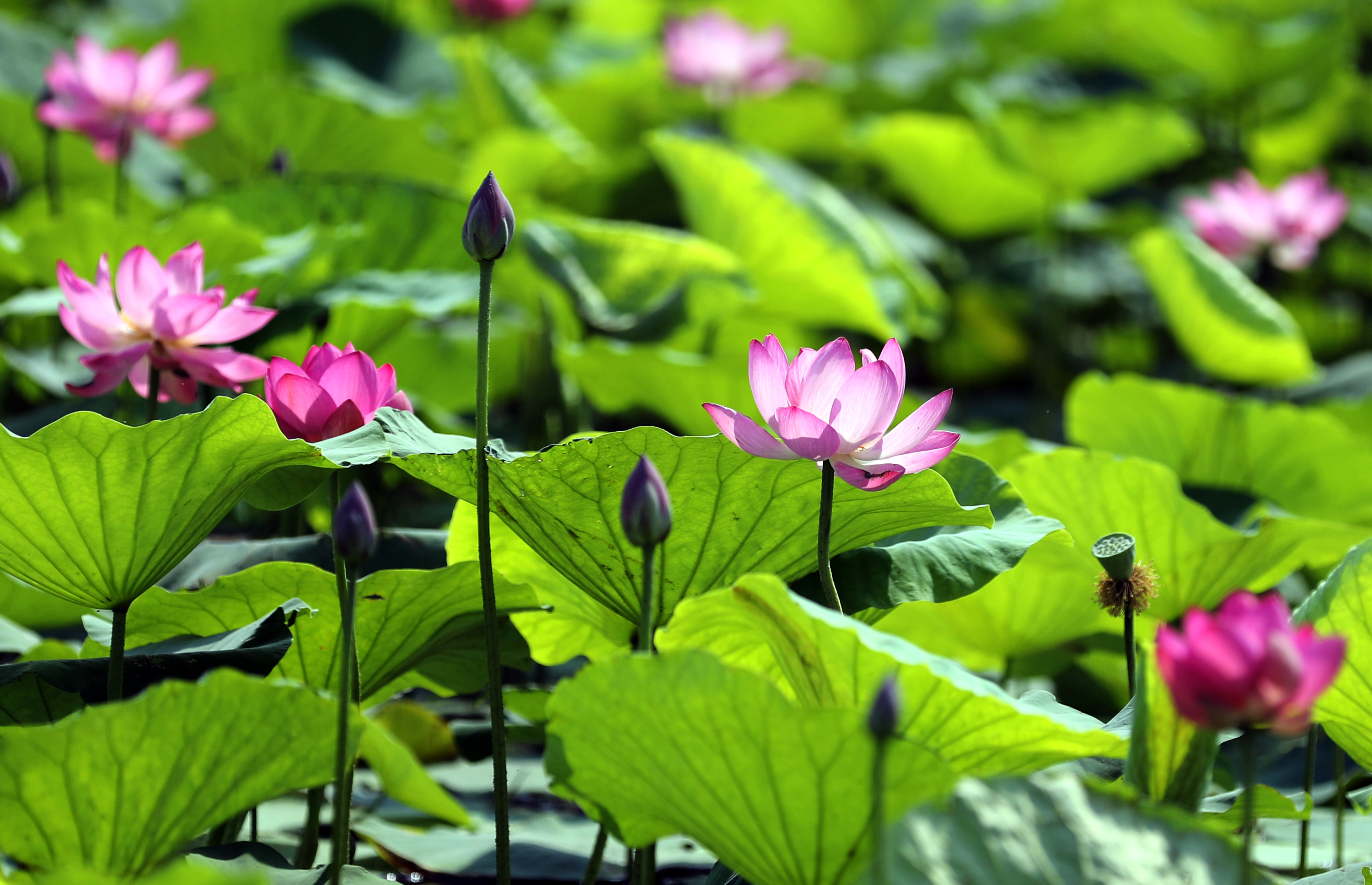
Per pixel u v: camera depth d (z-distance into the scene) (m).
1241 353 9.82
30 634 6.20
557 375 8.59
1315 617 5.71
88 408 6.75
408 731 6.41
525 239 8.22
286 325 6.45
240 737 5.44
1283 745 6.44
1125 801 5.37
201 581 6.05
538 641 6.03
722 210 9.31
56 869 5.48
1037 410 13.16
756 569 5.76
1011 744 5.51
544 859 6.01
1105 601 5.81
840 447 5.54
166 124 8.30
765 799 5.41
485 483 5.63
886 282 10.23
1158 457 8.32
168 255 6.68
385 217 7.38
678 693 5.37
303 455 5.62
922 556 5.80
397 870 6.04
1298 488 7.93
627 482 5.46
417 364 9.39
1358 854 6.02
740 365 7.01
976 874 5.30
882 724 5.21
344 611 5.46
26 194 10.62
